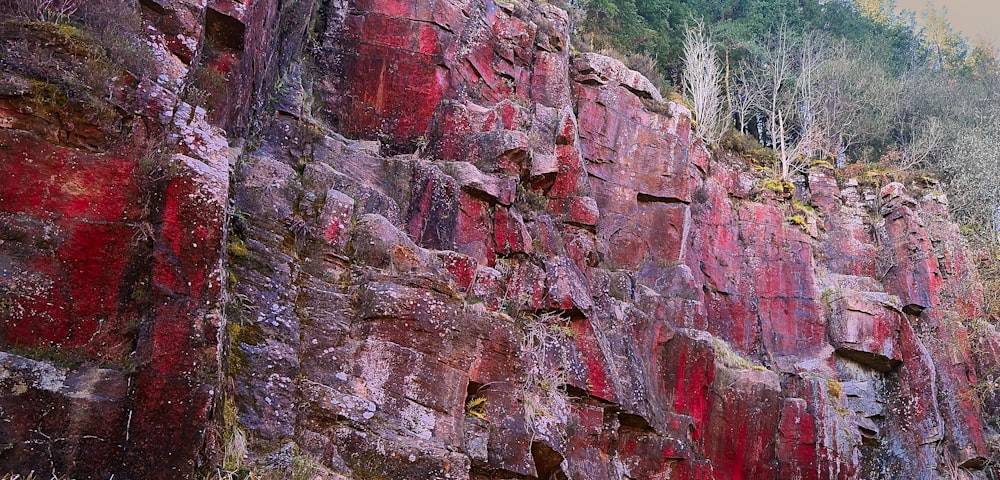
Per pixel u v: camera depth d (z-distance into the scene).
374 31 16.31
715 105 27.41
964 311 24.72
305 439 8.81
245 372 8.70
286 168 11.10
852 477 18.73
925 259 24.61
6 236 7.09
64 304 7.17
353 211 11.44
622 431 14.73
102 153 7.68
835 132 33.25
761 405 18.27
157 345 7.21
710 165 23.95
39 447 6.61
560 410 12.66
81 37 7.99
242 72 11.12
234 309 8.96
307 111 14.38
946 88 38.31
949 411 22.50
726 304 21.64
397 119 15.93
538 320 13.58
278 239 10.12
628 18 31.27
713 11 38.97
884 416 21.89
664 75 30.91
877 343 21.81
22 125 7.37
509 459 10.38
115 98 7.92
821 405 18.98
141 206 7.66
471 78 17.22
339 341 9.76
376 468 8.93
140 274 7.49
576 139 17.61
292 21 14.48
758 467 17.88
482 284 12.67
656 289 18.73
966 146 31.47
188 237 7.55
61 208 7.36
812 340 22.06
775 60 34.88
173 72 9.17
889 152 31.56
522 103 18.05
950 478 21.38
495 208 14.20
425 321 10.29
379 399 9.55
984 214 29.88
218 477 7.36
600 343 14.03
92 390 6.93
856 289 23.94
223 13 10.69
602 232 18.91
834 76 34.56
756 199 24.56
